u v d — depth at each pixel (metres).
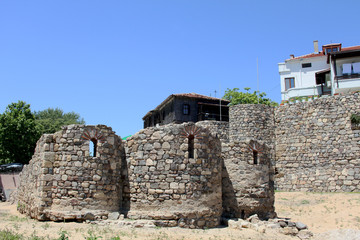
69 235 15.23
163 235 16.33
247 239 17.22
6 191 38.34
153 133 19.67
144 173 19.36
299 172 37.19
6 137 45.94
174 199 18.73
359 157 34.28
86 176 18.66
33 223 17.69
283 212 27.31
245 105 41.19
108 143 19.48
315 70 58.75
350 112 35.66
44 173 18.52
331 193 33.75
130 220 18.19
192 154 19.77
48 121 68.50
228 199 21.88
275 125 40.03
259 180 22.16
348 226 22.56
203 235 17.27
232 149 22.42
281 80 59.97
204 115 55.25
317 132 37.00
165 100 56.84
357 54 45.41
